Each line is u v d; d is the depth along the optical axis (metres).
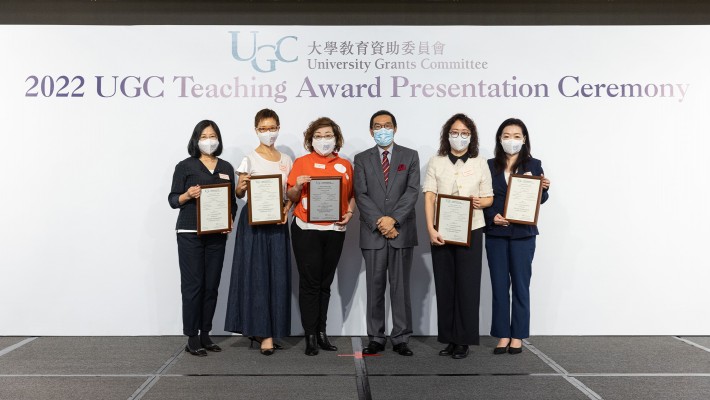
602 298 5.14
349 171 4.64
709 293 5.12
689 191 5.14
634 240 5.14
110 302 5.12
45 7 5.30
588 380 3.88
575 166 5.16
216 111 5.18
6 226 5.08
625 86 5.18
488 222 4.51
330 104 5.20
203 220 4.41
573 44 5.19
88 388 3.72
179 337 5.08
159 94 5.16
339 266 5.16
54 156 5.11
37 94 5.11
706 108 5.17
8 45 5.11
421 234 5.19
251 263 4.52
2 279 5.07
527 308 4.53
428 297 5.18
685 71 5.18
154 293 5.13
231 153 5.18
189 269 4.46
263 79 5.19
